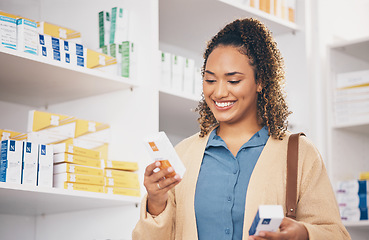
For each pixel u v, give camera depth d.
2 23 2.08
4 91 2.55
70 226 2.63
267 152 1.61
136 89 2.50
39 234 2.76
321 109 3.31
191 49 3.39
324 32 3.42
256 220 1.35
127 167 2.39
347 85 3.29
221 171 1.62
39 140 2.29
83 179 2.21
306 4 3.35
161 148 1.45
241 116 1.67
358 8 3.71
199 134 1.76
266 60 1.69
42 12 2.87
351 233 3.21
